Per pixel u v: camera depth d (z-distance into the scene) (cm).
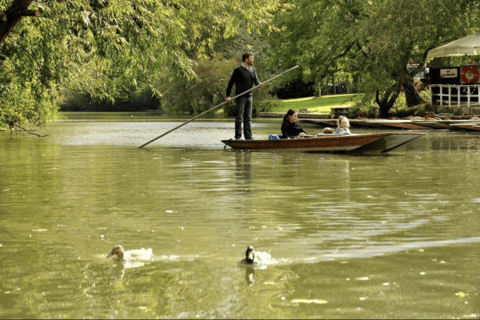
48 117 3359
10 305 496
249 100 2088
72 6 1700
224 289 529
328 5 4459
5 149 2188
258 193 1065
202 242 694
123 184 1205
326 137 1869
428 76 4441
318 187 1133
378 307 485
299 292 520
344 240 700
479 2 3653
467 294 512
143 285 541
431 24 3647
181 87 6334
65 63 2117
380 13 3712
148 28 1875
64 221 823
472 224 783
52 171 1459
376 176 1290
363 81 4216
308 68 4691
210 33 2539
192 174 1362
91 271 584
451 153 1834
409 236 717
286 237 716
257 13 2361
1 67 2247
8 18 1430
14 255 643
